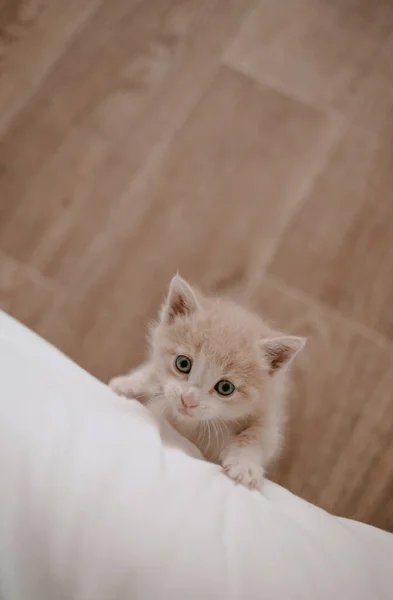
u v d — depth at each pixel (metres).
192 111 0.91
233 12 0.94
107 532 0.56
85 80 0.92
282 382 0.72
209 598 0.56
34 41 0.93
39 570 0.56
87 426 0.59
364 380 0.84
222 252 0.87
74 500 0.57
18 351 0.62
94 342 0.84
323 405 0.83
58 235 0.87
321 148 0.91
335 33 0.94
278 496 0.65
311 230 0.88
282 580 0.57
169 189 0.89
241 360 0.67
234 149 0.90
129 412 0.64
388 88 0.93
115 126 0.90
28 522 0.56
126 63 0.92
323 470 0.82
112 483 0.57
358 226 0.88
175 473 0.60
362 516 0.80
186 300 0.69
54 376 0.62
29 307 0.85
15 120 0.90
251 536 0.58
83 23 0.93
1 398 0.58
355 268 0.87
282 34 0.94
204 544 0.57
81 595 0.56
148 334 0.80
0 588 0.56
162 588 0.56
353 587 0.58
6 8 0.93
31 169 0.89
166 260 0.87
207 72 0.92
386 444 0.82
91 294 0.86
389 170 0.90
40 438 0.58
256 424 0.69
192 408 0.67
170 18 0.94
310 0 0.94
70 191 0.88
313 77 0.93
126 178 0.89
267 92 0.92
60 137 0.90
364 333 0.85
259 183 0.89
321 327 0.85
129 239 0.87
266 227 0.88
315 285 0.87
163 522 0.57
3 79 0.91
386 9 0.94
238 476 0.64
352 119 0.92
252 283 0.86
